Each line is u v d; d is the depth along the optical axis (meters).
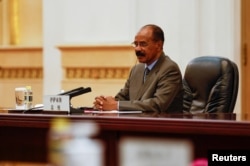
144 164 3.96
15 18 14.44
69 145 2.68
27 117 5.44
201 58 7.98
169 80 7.48
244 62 11.20
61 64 12.55
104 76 12.17
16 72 13.99
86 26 12.30
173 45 11.30
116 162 4.98
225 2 11.00
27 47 13.72
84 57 12.29
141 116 5.48
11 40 14.48
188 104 7.89
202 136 4.76
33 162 5.46
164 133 4.86
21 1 14.38
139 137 4.97
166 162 3.95
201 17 11.15
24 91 7.17
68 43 12.44
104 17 12.12
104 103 6.91
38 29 14.21
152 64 7.77
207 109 7.57
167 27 11.36
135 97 7.87
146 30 7.70
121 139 5.01
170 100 7.38
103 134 5.08
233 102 7.48
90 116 5.26
